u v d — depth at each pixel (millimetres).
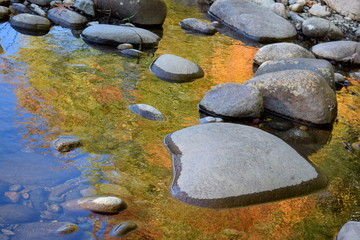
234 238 2357
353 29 7133
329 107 3945
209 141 2990
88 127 3318
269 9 7359
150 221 2402
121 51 5129
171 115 3754
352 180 3080
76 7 6137
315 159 3330
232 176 2686
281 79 4082
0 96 3572
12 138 3020
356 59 5910
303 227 2512
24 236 2154
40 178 2643
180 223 2420
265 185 2713
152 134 3352
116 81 4266
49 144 3016
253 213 2578
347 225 2428
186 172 2758
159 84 4371
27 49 4773
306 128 3869
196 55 5422
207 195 2594
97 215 2385
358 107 4473
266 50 5402
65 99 3713
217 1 7312
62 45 5066
